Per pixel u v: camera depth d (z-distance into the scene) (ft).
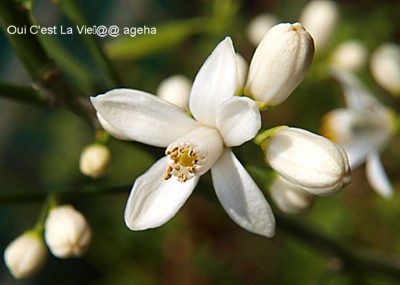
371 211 1.20
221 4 0.88
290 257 1.25
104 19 1.29
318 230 0.75
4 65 1.17
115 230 1.33
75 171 1.40
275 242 1.28
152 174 0.60
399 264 0.77
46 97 0.67
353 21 1.28
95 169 0.69
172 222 1.30
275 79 0.60
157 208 0.59
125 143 0.69
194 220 1.29
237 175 0.60
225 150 0.60
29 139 1.39
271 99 0.60
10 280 1.31
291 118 1.24
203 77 0.60
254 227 0.59
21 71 1.16
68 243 0.67
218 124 0.60
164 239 1.31
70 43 1.16
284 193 0.67
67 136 1.40
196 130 0.60
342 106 1.21
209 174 0.71
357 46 0.90
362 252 0.76
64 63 0.74
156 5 1.34
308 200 0.67
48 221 0.68
